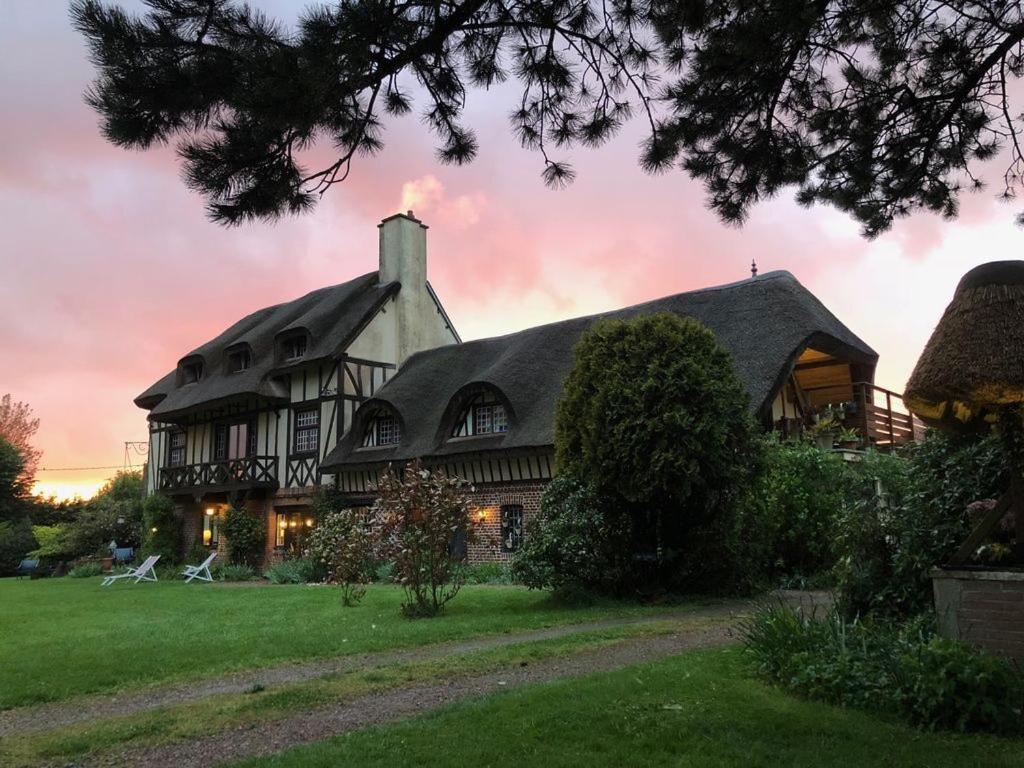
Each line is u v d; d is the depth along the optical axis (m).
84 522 31.70
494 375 18.66
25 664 7.41
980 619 4.68
